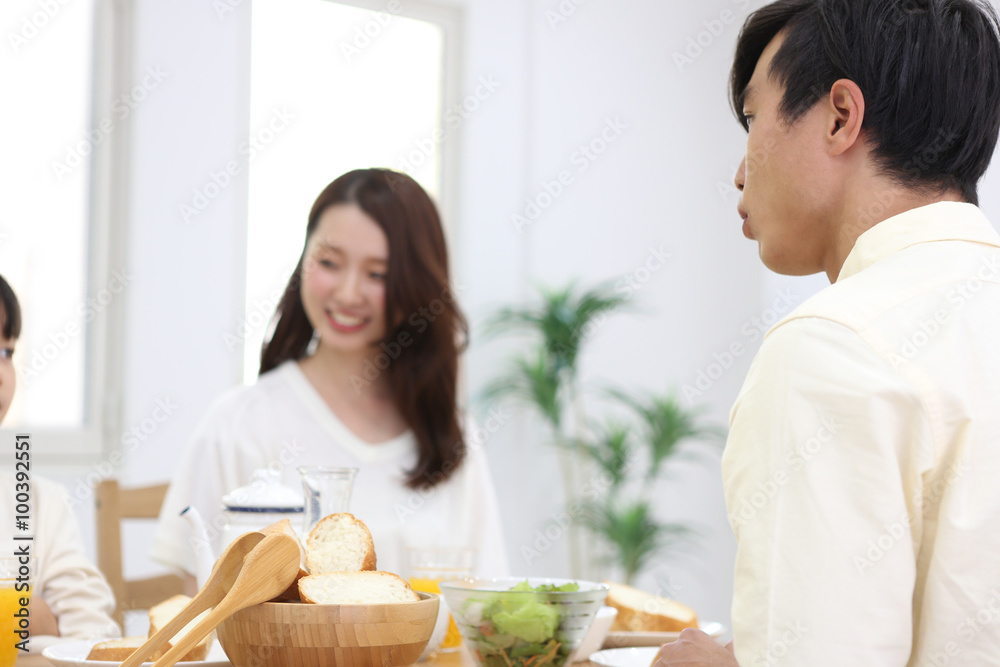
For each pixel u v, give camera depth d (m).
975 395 0.69
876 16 0.79
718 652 0.80
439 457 1.67
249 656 0.80
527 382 3.69
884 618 0.64
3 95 2.87
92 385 2.96
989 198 1.96
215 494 1.62
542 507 3.76
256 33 3.27
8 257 2.87
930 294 0.72
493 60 3.76
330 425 1.69
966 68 0.78
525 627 0.85
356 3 3.48
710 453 4.14
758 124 0.86
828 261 0.86
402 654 0.80
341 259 1.66
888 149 0.79
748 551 0.69
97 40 3.00
